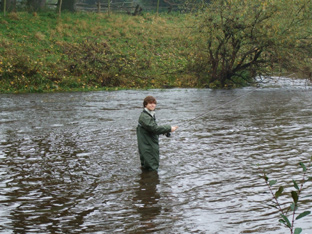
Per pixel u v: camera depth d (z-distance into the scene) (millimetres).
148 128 6641
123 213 4953
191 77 23172
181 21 34938
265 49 20719
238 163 7141
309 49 20750
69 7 34344
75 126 10930
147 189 5824
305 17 19875
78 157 7668
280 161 7230
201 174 6520
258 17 19922
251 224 4578
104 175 6523
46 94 18922
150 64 24953
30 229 4535
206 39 21000
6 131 10227
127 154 7863
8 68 20578
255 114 12844
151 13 37281
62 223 4688
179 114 12938
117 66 23766
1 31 25547
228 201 5316
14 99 16953
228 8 20109
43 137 9484
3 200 5453
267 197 5441
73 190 5828
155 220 4730
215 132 9953
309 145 8422
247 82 23266
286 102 15859
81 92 19797
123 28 30672
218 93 19469
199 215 4863
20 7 32094
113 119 12109
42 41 25328
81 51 24875
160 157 7617
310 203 5168
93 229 4508
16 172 6730
